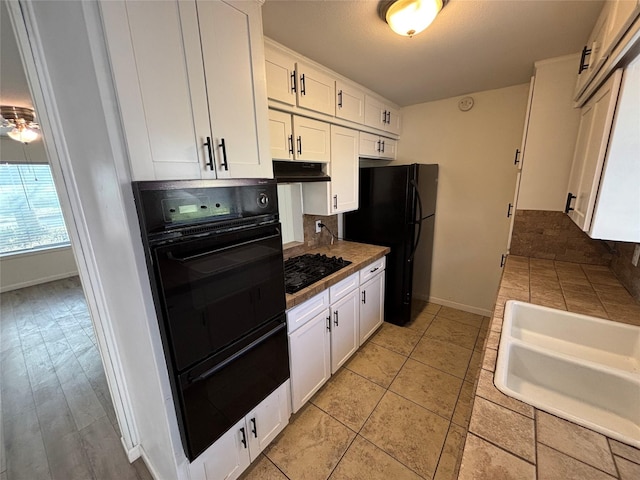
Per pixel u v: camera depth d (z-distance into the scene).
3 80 2.06
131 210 0.88
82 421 1.84
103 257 1.19
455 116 2.74
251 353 1.31
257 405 1.40
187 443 1.10
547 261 2.14
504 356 1.01
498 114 2.53
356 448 1.58
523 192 2.16
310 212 2.36
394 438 1.64
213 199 1.04
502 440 0.69
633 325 1.22
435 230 3.12
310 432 1.69
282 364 1.52
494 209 2.73
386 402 1.90
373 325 2.61
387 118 2.76
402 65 1.91
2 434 1.76
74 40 0.82
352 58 1.78
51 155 1.14
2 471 1.53
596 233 1.09
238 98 1.12
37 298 4.00
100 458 1.59
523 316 1.44
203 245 1.02
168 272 0.92
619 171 1.02
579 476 0.60
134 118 0.83
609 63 1.03
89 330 3.05
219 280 1.10
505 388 0.85
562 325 1.35
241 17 1.10
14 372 2.36
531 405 0.79
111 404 1.97
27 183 4.47
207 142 1.02
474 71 2.05
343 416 1.80
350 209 2.46
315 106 1.85
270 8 1.26
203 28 0.97
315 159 1.97
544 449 0.66
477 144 2.69
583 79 1.50
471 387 2.02
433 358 2.36
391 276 2.80
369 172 2.74
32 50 1.04
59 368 2.39
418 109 2.94
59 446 1.66
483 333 2.70
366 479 1.42
